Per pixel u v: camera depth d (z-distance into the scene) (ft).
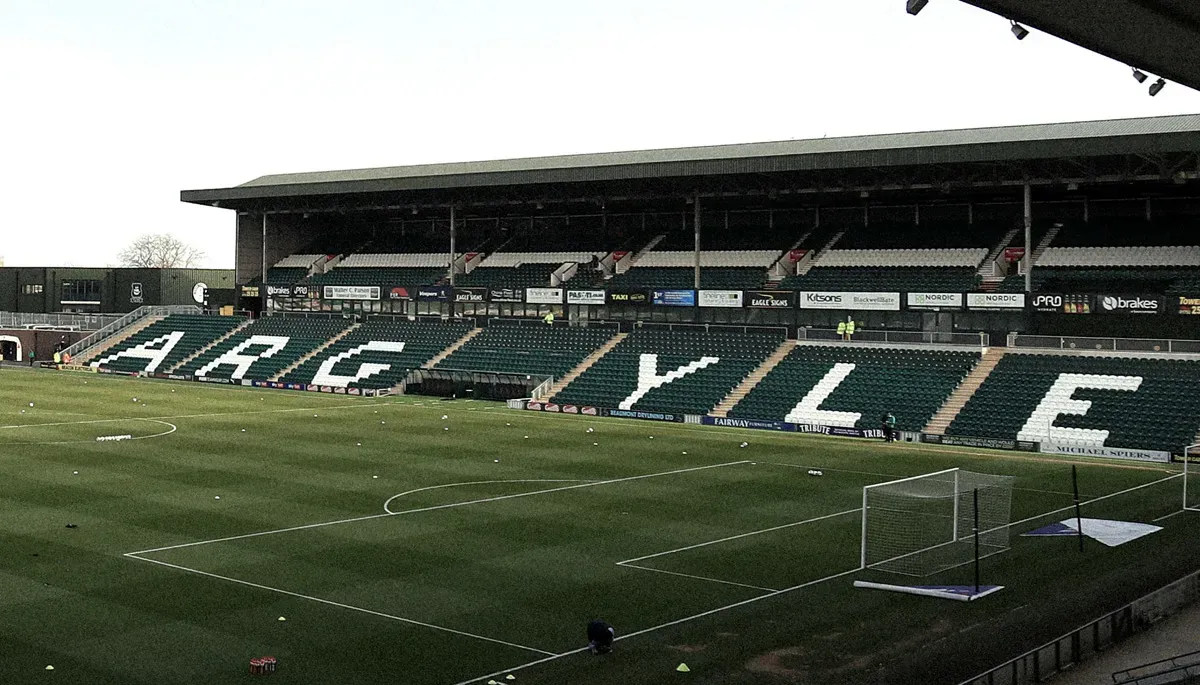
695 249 270.05
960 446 191.21
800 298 250.98
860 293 243.81
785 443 189.37
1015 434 190.90
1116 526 118.01
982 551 105.50
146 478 141.38
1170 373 199.62
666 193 277.03
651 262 297.94
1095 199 261.03
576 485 142.41
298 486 137.69
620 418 229.45
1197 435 177.47
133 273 401.29
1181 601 90.84
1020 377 209.97
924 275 250.78
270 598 88.99
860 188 253.03
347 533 112.27
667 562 102.53
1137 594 92.99
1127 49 81.41
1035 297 223.10
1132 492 142.10
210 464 153.17
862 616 84.74
